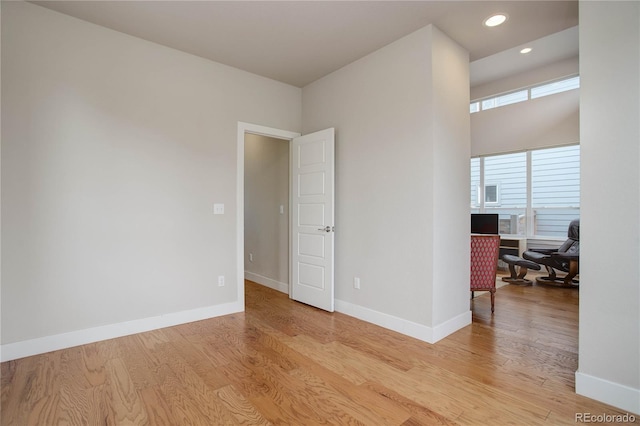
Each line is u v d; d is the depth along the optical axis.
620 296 1.85
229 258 3.53
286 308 3.74
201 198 3.33
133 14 2.61
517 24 2.78
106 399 1.92
